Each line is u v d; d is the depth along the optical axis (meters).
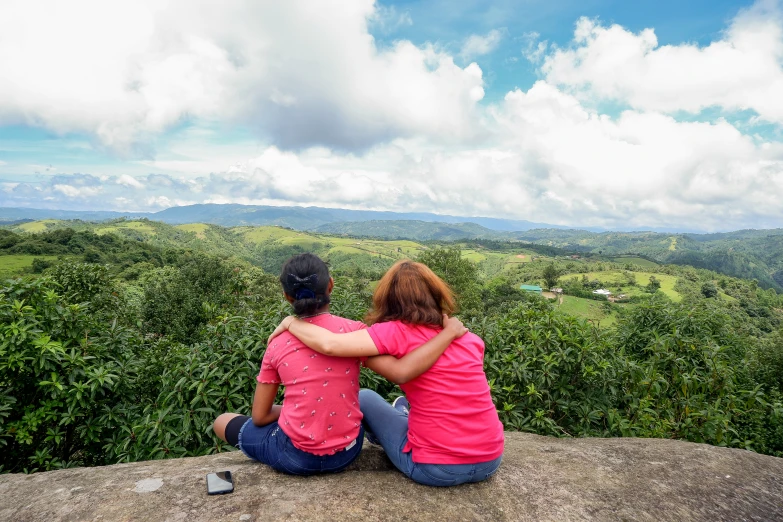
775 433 4.66
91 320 4.60
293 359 2.10
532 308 5.43
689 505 2.24
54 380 3.86
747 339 7.92
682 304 6.54
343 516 1.88
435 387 2.04
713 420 4.24
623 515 2.10
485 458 2.10
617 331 6.52
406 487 2.17
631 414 4.55
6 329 3.79
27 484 2.23
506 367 4.32
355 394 2.20
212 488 2.05
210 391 3.51
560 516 2.05
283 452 2.18
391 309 2.14
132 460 3.60
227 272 19.62
